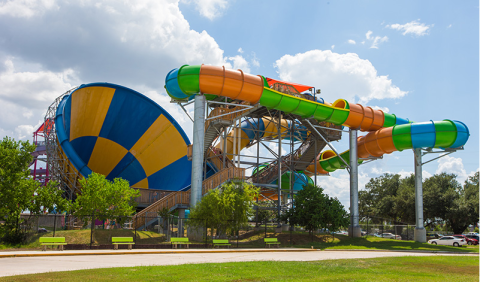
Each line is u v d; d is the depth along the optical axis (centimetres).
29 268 1488
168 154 5359
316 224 3750
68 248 2538
